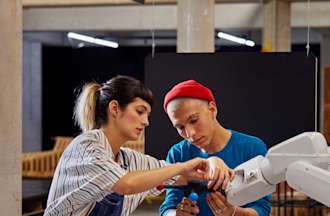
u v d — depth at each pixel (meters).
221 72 3.52
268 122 3.49
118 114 1.99
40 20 10.66
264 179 1.77
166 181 1.99
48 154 9.38
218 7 9.86
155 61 3.56
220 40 13.14
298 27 10.10
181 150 2.44
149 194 2.21
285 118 3.48
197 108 2.24
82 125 2.09
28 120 13.80
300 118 3.47
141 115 2.00
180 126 2.28
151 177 1.82
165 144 3.36
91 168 1.84
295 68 3.47
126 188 1.80
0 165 3.19
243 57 3.51
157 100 3.47
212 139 2.34
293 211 5.96
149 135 3.38
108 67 14.80
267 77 3.49
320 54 12.41
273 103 3.48
